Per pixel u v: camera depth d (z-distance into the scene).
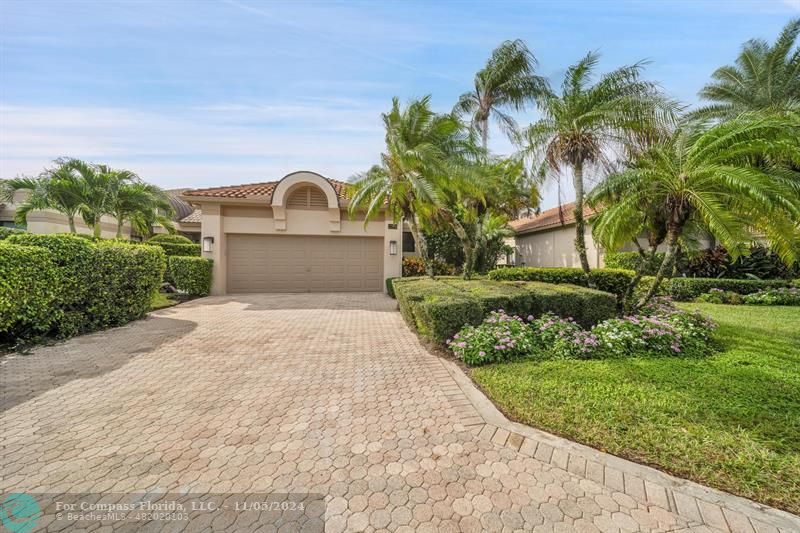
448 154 10.35
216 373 5.08
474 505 2.43
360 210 15.02
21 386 4.52
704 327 6.78
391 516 2.34
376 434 3.37
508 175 11.07
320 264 15.34
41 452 3.05
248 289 14.88
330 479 2.71
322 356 5.92
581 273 9.92
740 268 13.86
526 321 6.62
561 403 3.85
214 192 14.74
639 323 6.24
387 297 13.63
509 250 20.31
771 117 5.73
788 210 5.45
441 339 6.01
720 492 2.49
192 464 2.89
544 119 8.06
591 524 2.26
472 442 3.21
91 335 7.26
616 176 6.98
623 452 2.96
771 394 4.05
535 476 2.73
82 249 7.14
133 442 3.22
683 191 6.33
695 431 3.25
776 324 8.20
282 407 3.97
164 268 9.91
